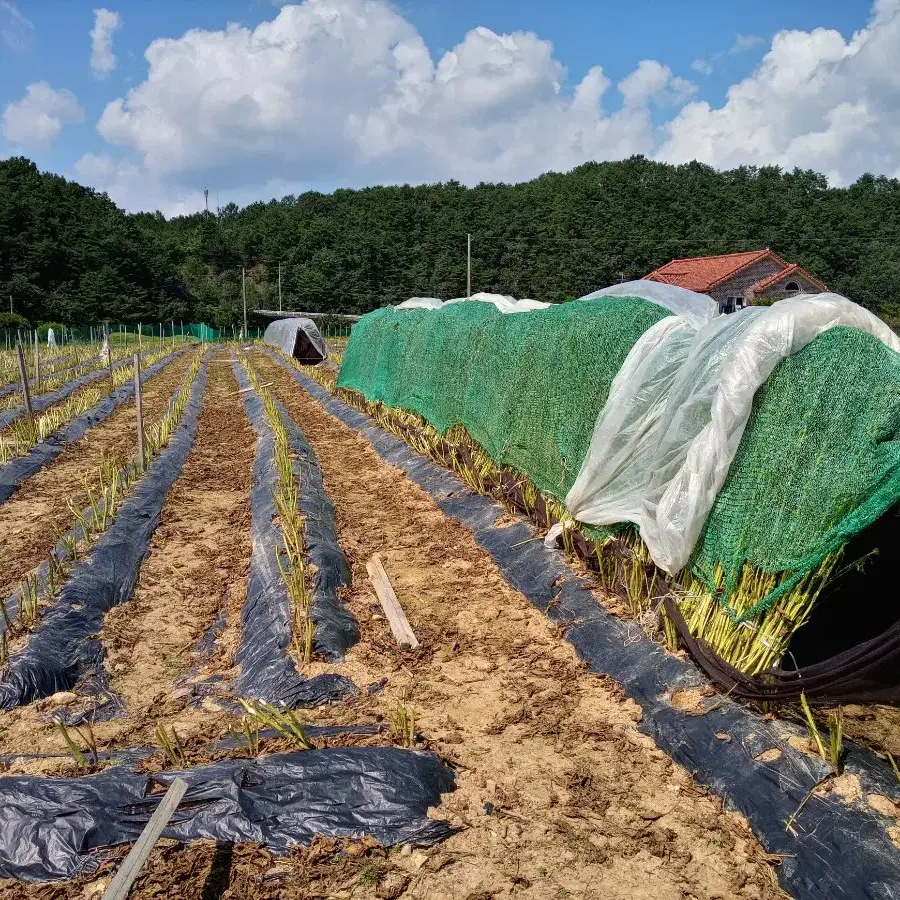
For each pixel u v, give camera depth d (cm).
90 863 354
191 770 402
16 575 730
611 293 735
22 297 5281
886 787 389
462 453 1060
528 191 7575
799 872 357
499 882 358
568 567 704
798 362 463
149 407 1956
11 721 503
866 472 407
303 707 517
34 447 1267
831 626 507
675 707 485
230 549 846
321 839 373
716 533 509
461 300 1238
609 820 402
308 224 8212
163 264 6544
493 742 473
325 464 1274
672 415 567
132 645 621
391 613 646
